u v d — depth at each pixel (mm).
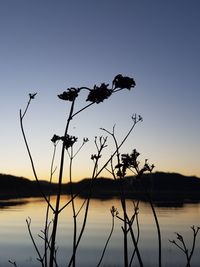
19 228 66188
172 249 40000
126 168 4945
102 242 47219
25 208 126250
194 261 34000
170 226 63219
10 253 40969
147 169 5008
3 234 58094
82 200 128875
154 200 180875
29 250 42938
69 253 39938
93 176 4402
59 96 4031
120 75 4027
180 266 31531
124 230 4680
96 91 3994
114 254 39594
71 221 71312
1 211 110250
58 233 54250
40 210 116312
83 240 48406
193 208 123562
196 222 73062
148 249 40531
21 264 34812
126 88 4008
